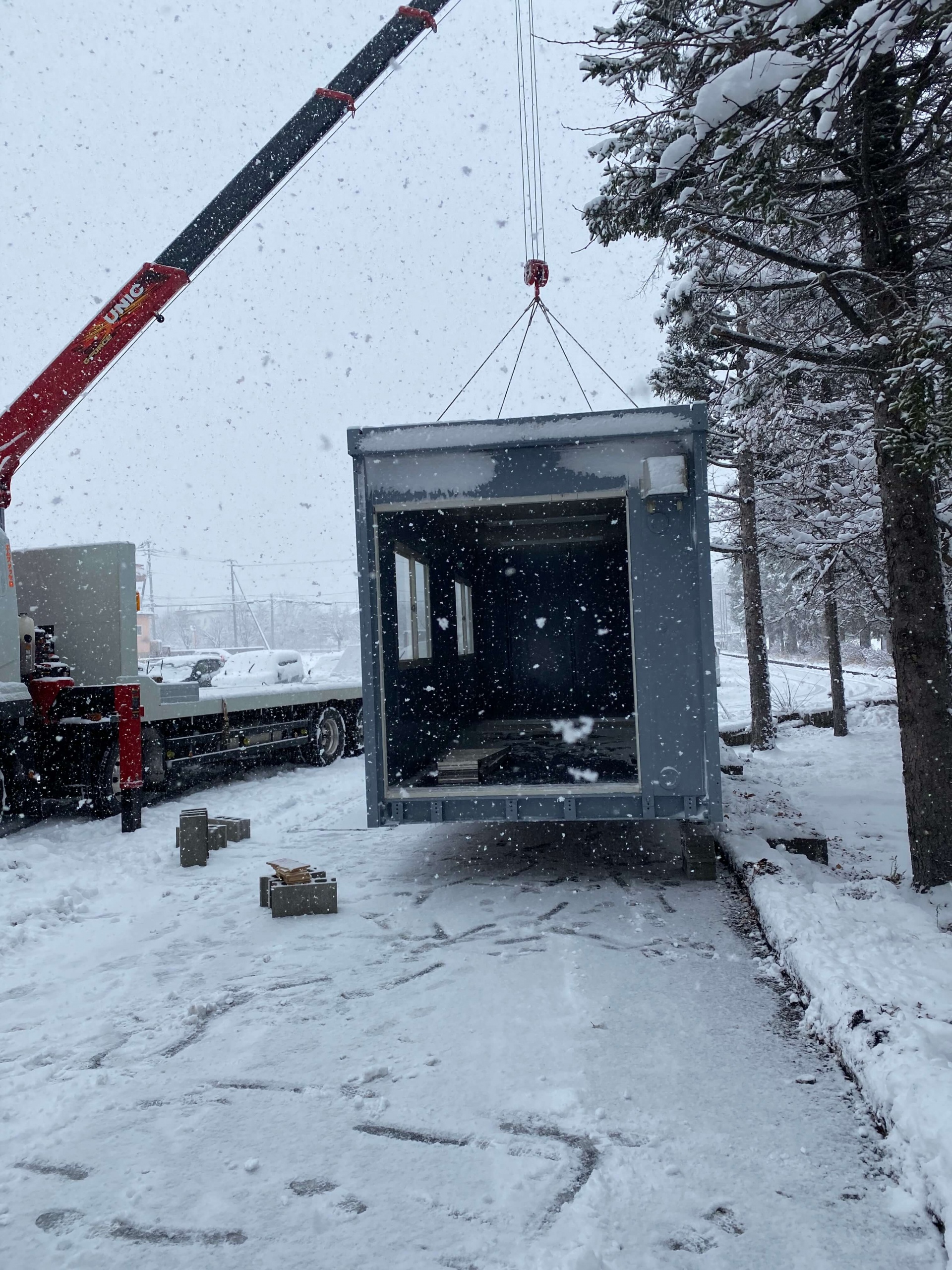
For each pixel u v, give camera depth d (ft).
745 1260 8.21
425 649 28.76
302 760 49.80
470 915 19.66
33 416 34.24
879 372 18.44
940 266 18.62
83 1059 13.00
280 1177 9.81
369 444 21.98
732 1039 12.89
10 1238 8.95
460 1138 10.44
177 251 35.50
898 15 12.26
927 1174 8.82
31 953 18.40
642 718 21.21
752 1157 9.85
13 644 30.42
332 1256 8.48
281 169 35.68
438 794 22.11
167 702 35.91
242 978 16.19
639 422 21.15
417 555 28.07
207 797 38.63
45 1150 10.50
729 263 21.29
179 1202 9.43
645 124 18.65
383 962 16.74
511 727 38.17
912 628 19.42
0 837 30.04
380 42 35.53
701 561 20.95
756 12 13.56
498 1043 12.95
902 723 19.72
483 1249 8.47
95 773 32.73
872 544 37.06
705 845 22.26
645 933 17.99
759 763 42.27
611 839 27.76
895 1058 10.71
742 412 27.94
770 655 161.79
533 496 21.54
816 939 15.21
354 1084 11.88
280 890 19.99
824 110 13.96
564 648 40.96
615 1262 8.21
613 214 19.51
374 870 24.41
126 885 23.84
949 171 19.40
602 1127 10.54
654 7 18.19
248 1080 12.10
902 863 22.52
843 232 22.16
